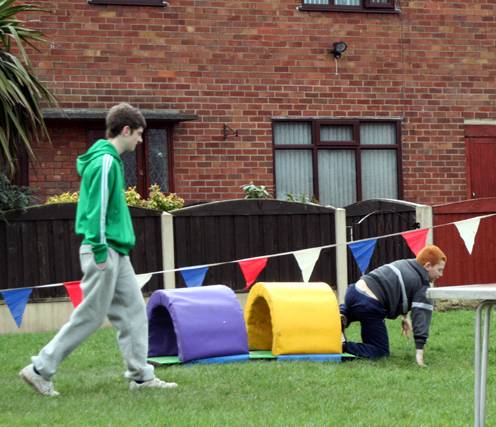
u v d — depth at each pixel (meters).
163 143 30.52
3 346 20.75
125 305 14.42
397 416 12.64
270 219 26.41
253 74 31.28
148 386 14.63
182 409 13.04
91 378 15.84
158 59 30.47
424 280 17.59
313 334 17.70
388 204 27.16
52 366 14.12
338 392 14.32
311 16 31.81
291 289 18.11
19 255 24.28
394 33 32.59
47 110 28.61
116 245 13.98
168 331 18.39
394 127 32.72
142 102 30.28
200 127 30.80
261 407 13.17
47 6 29.50
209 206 25.83
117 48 30.09
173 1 30.61
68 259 24.64
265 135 31.31
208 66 30.88
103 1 29.95
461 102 33.12
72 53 29.70
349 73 32.19
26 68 24.61
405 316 18.06
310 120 31.83
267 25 31.42
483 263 27.14
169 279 25.19
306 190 31.91
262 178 31.28
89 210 13.69
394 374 15.90
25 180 29.02
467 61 33.19
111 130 14.32
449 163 33.03
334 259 26.92
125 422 12.16
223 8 31.05
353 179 32.41
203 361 17.25
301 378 15.47
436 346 19.28
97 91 29.91
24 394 14.34
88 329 14.11
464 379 15.44
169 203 27.88
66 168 29.44
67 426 12.00
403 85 32.69
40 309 24.39
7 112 23.36
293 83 31.64
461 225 20.94
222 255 25.94
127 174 30.25
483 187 33.34
